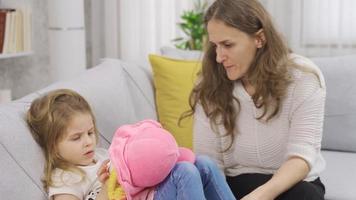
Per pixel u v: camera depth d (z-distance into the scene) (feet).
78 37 8.86
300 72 4.79
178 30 10.37
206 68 5.11
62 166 4.59
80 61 8.95
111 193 4.22
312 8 9.52
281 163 5.06
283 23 9.74
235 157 5.25
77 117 4.66
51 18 8.77
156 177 4.08
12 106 4.80
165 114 7.02
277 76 4.73
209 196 4.35
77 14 8.79
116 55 10.55
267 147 4.99
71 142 4.66
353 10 9.24
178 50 7.97
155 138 4.16
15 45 8.64
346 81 7.03
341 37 9.37
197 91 5.23
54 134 4.57
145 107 6.86
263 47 4.76
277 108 4.80
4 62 9.63
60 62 8.81
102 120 5.65
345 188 5.83
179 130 6.89
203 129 5.30
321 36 9.56
